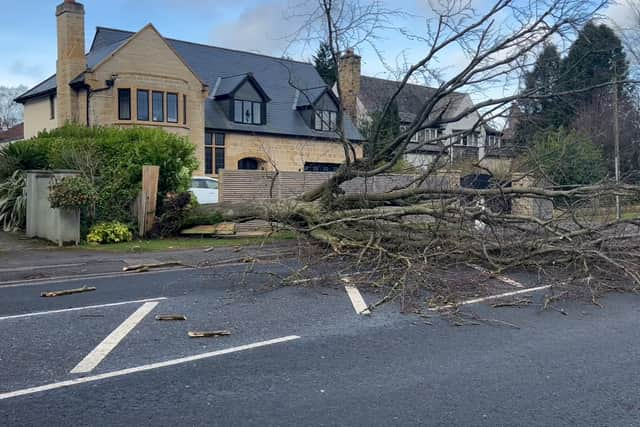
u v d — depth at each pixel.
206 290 8.59
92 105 27.06
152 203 14.93
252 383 4.80
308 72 37.69
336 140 16.83
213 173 30.83
